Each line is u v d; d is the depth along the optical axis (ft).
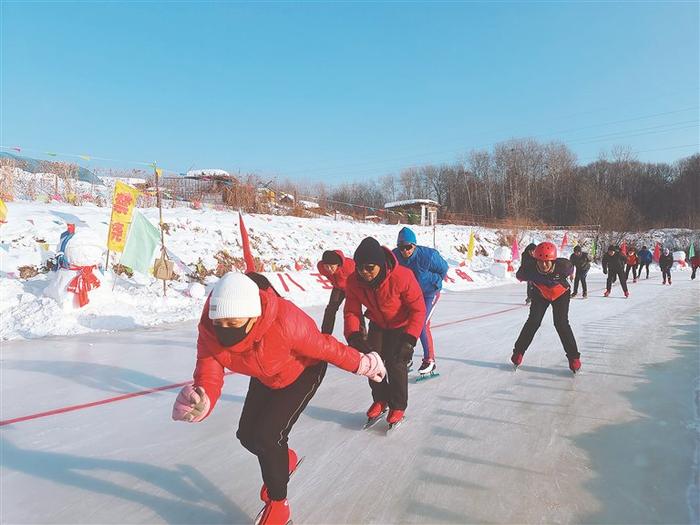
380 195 192.75
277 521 7.38
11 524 7.56
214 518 7.84
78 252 24.03
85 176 61.67
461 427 11.49
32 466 9.53
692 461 9.64
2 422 11.74
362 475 9.12
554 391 14.23
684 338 21.80
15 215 35.68
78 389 14.32
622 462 9.61
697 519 7.63
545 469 9.34
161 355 18.28
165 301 28.17
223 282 6.68
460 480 8.92
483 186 196.95
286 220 58.85
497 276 57.77
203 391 6.95
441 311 31.40
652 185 186.50
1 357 17.76
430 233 79.92
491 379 15.53
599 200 128.98
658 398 13.52
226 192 64.64
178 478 9.11
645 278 66.85
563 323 15.80
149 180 65.21
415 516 7.77
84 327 22.67
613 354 18.72
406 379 11.43
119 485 8.82
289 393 7.82
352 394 14.02
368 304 11.74
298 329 7.23
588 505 8.05
